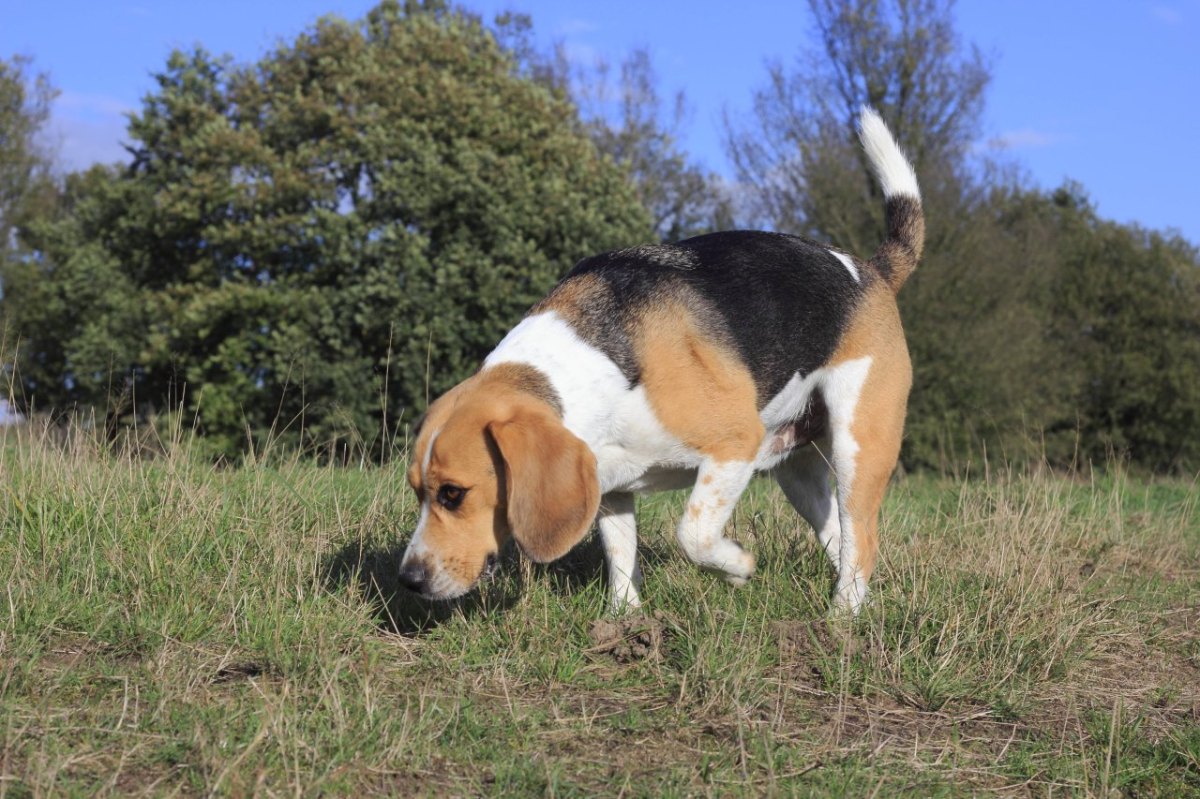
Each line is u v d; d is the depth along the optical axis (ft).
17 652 12.16
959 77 82.17
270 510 17.92
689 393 14.35
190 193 64.39
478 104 65.31
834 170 78.79
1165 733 12.53
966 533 20.62
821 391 16.20
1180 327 98.99
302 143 65.10
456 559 13.08
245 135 64.95
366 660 12.35
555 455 12.82
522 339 14.25
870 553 16.07
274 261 64.59
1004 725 12.54
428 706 11.75
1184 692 14.10
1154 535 23.77
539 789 10.04
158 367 63.93
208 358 61.00
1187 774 11.39
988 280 77.66
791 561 17.15
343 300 59.88
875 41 81.92
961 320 76.18
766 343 15.05
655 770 10.67
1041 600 15.93
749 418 14.78
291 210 63.93
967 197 79.10
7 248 95.76
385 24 73.77
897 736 11.99
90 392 63.77
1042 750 11.80
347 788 9.75
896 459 16.49
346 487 20.24
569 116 75.10
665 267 14.99
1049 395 81.87
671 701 12.48
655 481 15.25
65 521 16.38
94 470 18.40
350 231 60.90
